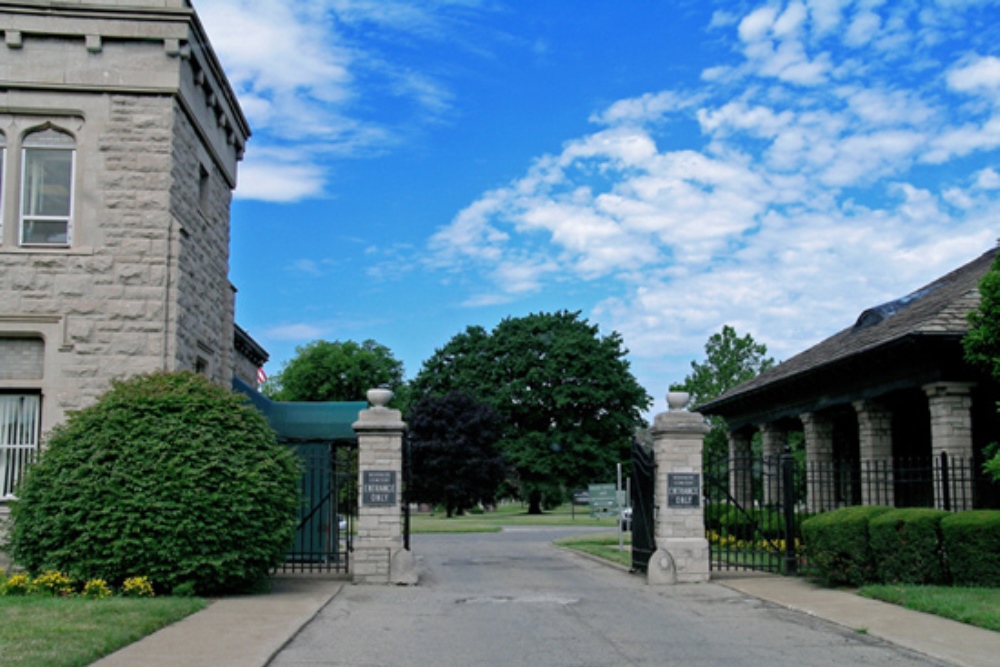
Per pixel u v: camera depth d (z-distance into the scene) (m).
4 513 15.69
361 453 16.52
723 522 24.78
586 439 60.97
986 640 10.47
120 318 16.22
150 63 16.59
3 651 8.55
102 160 16.44
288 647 10.09
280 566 18.28
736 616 12.75
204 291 18.61
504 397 63.50
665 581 16.39
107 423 13.62
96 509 13.05
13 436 16.14
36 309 16.11
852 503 27.09
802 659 9.73
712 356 44.94
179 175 17.00
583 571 19.84
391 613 12.88
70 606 11.38
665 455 16.95
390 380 81.38
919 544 14.43
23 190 16.45
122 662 8.72
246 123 21.64
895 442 25.70
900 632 11.02
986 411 21.48
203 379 14.85
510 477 76.69
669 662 9.56
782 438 30.47
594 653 10.02
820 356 26.38
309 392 79.44
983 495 18.89
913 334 18.08
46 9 16.38
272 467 14.09
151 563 13.11
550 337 64.38
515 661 9.56
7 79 16.30
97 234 16.33
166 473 13.26
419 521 54.06
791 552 17.23
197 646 9.66
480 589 15.92
